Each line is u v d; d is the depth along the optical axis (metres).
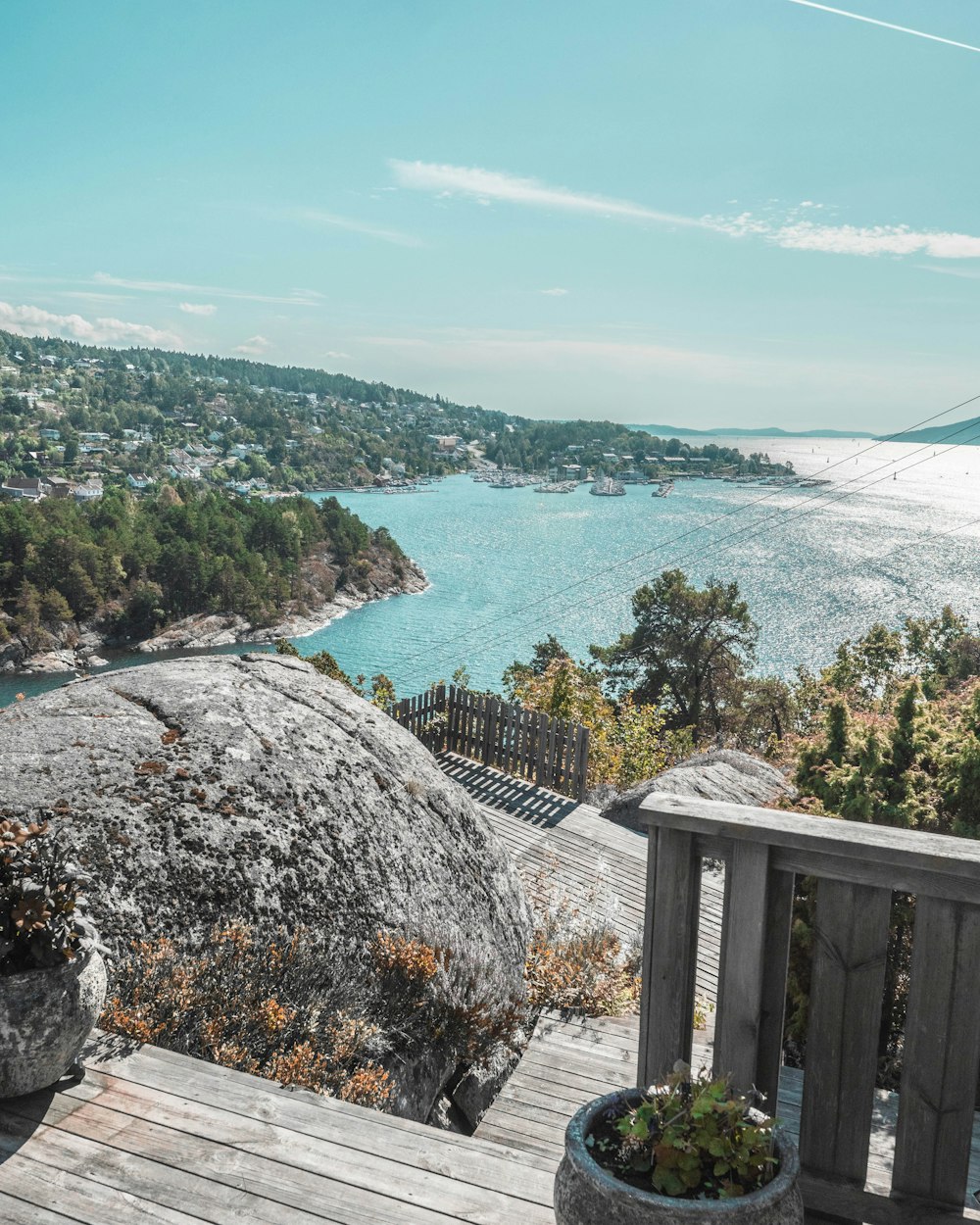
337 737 4.83
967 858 1.75
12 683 83.69
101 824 3.58
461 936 4.61
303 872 3.96
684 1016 2.10
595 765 14.04
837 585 106.44
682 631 39.72
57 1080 2.52
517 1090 3.97
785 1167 1.61
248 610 100.69
